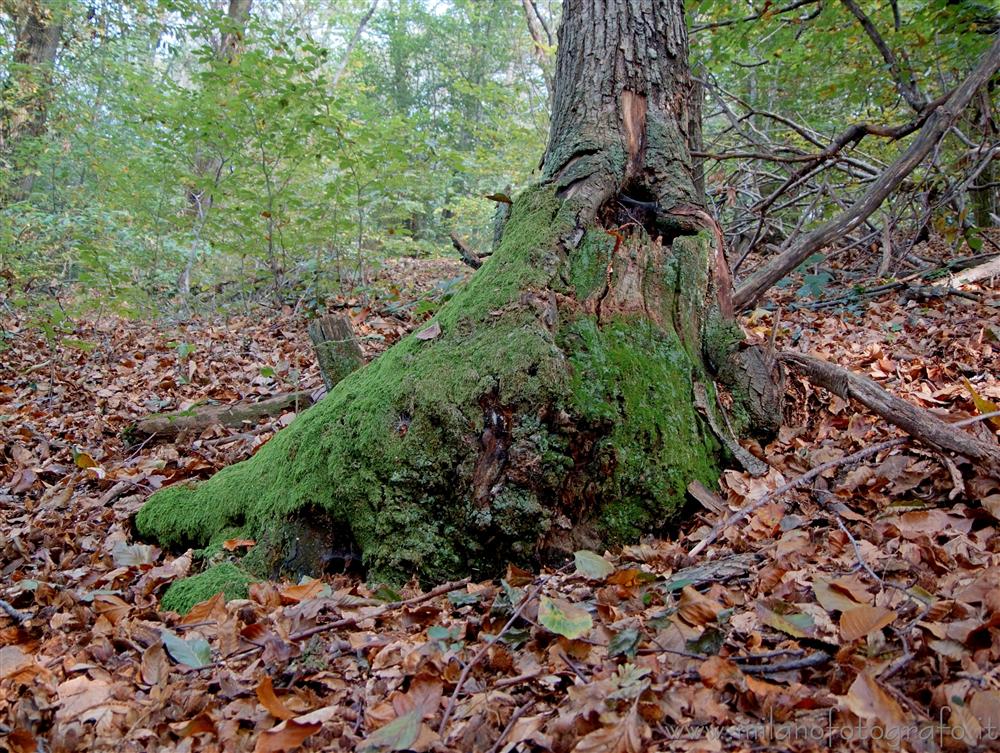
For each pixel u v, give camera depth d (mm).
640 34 3523
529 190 3219
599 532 2553
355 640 2072
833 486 2602
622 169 3273
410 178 7617
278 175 7430
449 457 2473
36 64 10555
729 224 7145
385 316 6180
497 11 18375
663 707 1528
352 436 2656
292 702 1815
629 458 2572
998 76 5121
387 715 1681
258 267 8516
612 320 2846
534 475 2412
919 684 1506
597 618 1970
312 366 5301
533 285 2748
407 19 18828
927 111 4762
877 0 6918
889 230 6016
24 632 2252
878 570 1970
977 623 1578
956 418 2758
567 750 1491
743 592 2014
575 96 3531
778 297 5742
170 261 8414
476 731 1586
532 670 1796
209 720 1754
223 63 6496
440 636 1972
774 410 3002
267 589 2451
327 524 2688
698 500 2611
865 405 2713
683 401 2812
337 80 13719
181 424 4324
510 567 2367
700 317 3088
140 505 3422
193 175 7180
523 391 2445
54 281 8070
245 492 2959
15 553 3029
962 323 4352
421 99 20062
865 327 4691
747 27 6555
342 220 7273
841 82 6820
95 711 1831
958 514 2205
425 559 2471
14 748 1699
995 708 1338
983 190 6586
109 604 2434
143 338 6699
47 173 10766
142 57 11805
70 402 5195
